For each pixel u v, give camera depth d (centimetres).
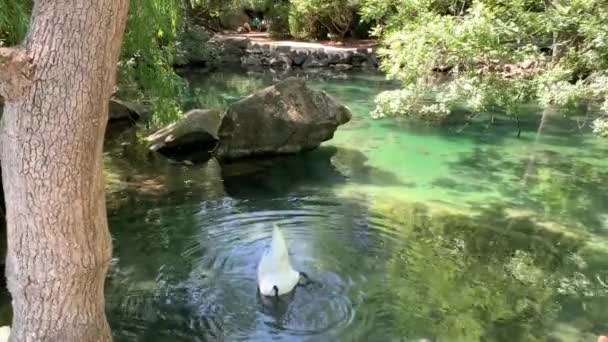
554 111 1401
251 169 920
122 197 773
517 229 699
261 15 2641
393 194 816
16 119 279
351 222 702
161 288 532
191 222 691
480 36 732
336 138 1135
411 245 639
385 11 970
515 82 793
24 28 586
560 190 855
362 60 2069
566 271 591
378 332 466
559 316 504
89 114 285
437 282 556
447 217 730
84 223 298
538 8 854
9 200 292
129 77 941
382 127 1234
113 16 278
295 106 995
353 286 540
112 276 553
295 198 787
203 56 2061
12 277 304
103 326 327
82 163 289
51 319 304
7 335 393
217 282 544
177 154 995
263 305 503
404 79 839
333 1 2184
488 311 506
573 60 777
